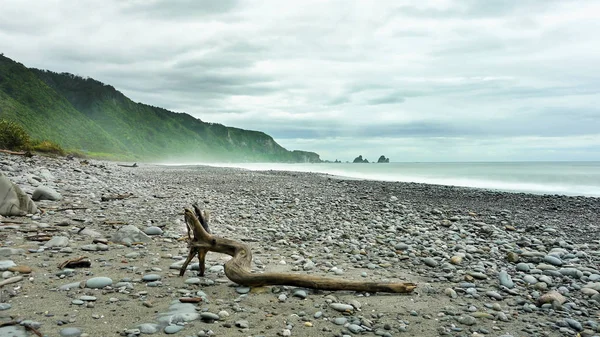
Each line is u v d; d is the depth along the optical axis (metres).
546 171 64.88
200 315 4.39
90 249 6.95
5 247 6.50
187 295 5.05
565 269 6.85
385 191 23.23
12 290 4.78
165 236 8.58
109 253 6.89
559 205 18.36
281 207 14.91
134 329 3.87
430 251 8.29
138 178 25.42
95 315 4.21
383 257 7.87
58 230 8.08
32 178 14.95
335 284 5.38
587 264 7.52
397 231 10.67
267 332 4.04
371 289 5.45
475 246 8.96
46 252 6.55
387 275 6.54
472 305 5.11
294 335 4.00
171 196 15.96
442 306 5.07
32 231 7.80
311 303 5.00
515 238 10.06
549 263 7.53
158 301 4.78
